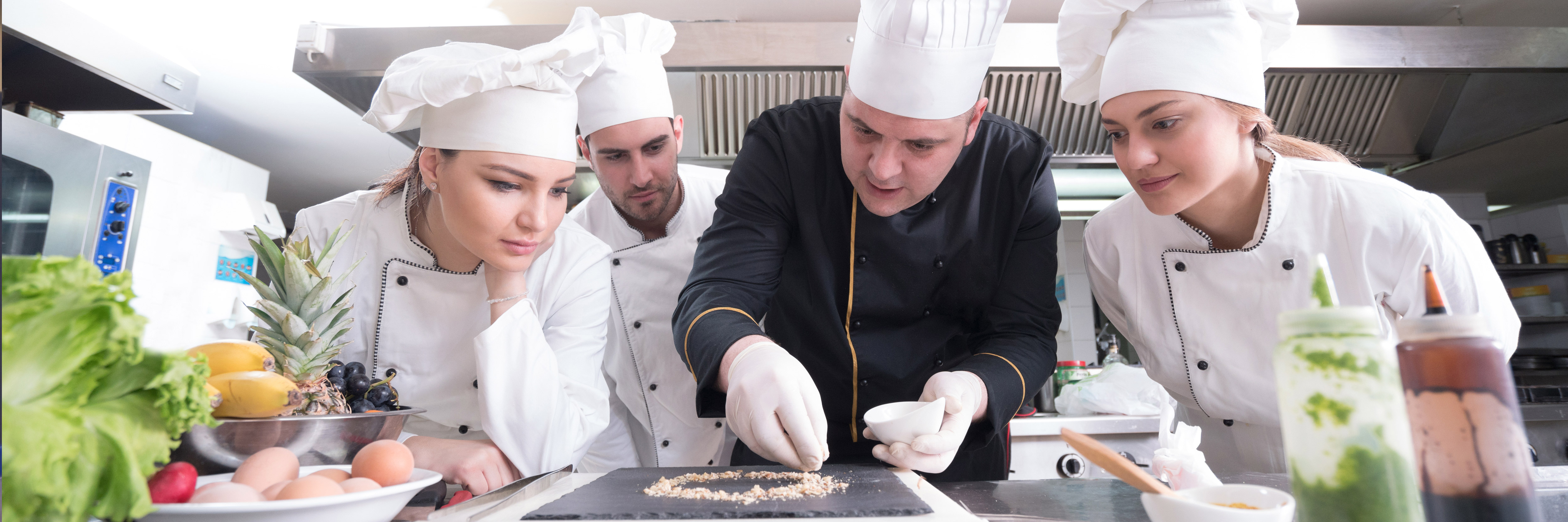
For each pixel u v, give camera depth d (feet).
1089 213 10.36
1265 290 4.47
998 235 4.64
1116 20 3.79
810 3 9.43
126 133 11.53
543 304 4.50
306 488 2.08
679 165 6.74
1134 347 5.28
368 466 2.45
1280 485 3.15
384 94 3.67
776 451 3.33
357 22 9.80
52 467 1.64
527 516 2.39
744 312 4.09
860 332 4.72
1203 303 4.67
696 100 8.23
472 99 3.72
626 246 6.23
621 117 5.27
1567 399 7.75
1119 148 3.93
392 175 4.82
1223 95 3.58
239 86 11.69
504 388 3.80
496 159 3.71
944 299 4.77
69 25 6.38
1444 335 1.57
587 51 3.89
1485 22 9.61
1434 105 8.68
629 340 6.15
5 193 7.82
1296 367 1.60
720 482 3.09
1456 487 1.50
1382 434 1.49
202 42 10.36
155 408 1.88
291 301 3.14
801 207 4.59
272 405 2.56
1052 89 8.36
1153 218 4.74
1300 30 7.93
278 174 15.84
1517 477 1.47
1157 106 3.59
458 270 4.46
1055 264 4.70
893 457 3.24
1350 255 4.29
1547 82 8.21
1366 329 1.55
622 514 2.39
